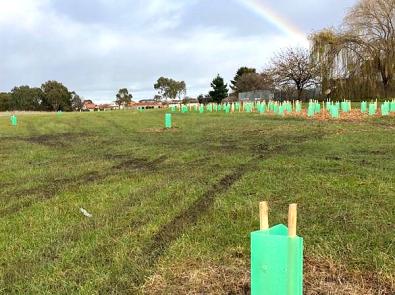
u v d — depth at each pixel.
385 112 20.70
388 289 3.49
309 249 4.29
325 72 38.28
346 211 5.41
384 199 5.86
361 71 36.81
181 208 5.97
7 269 4.23
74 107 108.62
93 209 6.21
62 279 3.91
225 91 79.88
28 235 5.20
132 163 10.26
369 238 4.49
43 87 101.00
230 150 11.37
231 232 4.91
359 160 8.95
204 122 21.28
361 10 36.72
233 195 6.47
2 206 6.65
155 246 4.61
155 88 120.62
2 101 100.19
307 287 3.54
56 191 7.50
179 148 12.23
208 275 3.83
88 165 10.16
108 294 3.59
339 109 24.02
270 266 2.82
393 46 35.44
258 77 70.38
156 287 3.67
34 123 27.58
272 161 9.16
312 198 6.08
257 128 16.97
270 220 5.22
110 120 27.12
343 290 3.48
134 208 6.11
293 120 20.11
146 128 19.80
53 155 12.13
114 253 4.44
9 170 9.82
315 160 8.97
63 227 5.45
